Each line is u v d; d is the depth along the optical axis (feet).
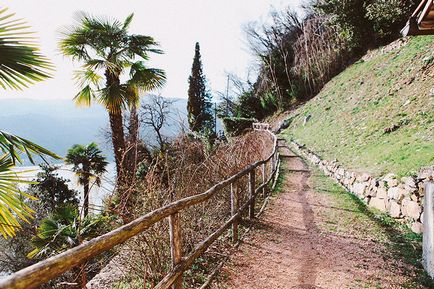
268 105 110.63
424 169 17.24
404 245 16.05
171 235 9.62
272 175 29.22
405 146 26.48
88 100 31.91
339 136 45.55
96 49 31.17
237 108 115.24
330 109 63.41
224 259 14.30
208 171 19.76
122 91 30.55
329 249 15.79
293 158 49.57
